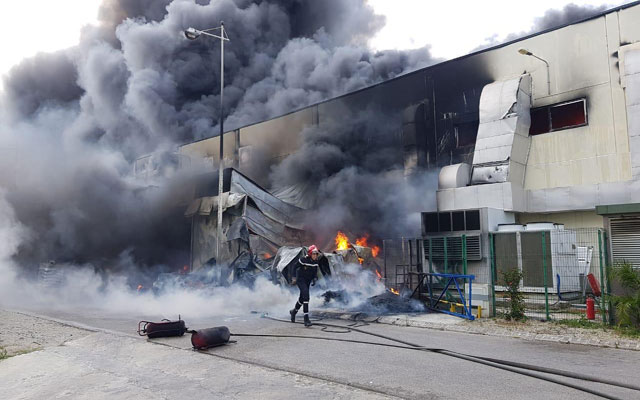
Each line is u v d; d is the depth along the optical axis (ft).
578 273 42.75
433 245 49.57
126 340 27.99
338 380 18.61
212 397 16.76
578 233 45.19
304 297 34.76
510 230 48.26
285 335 29.66
